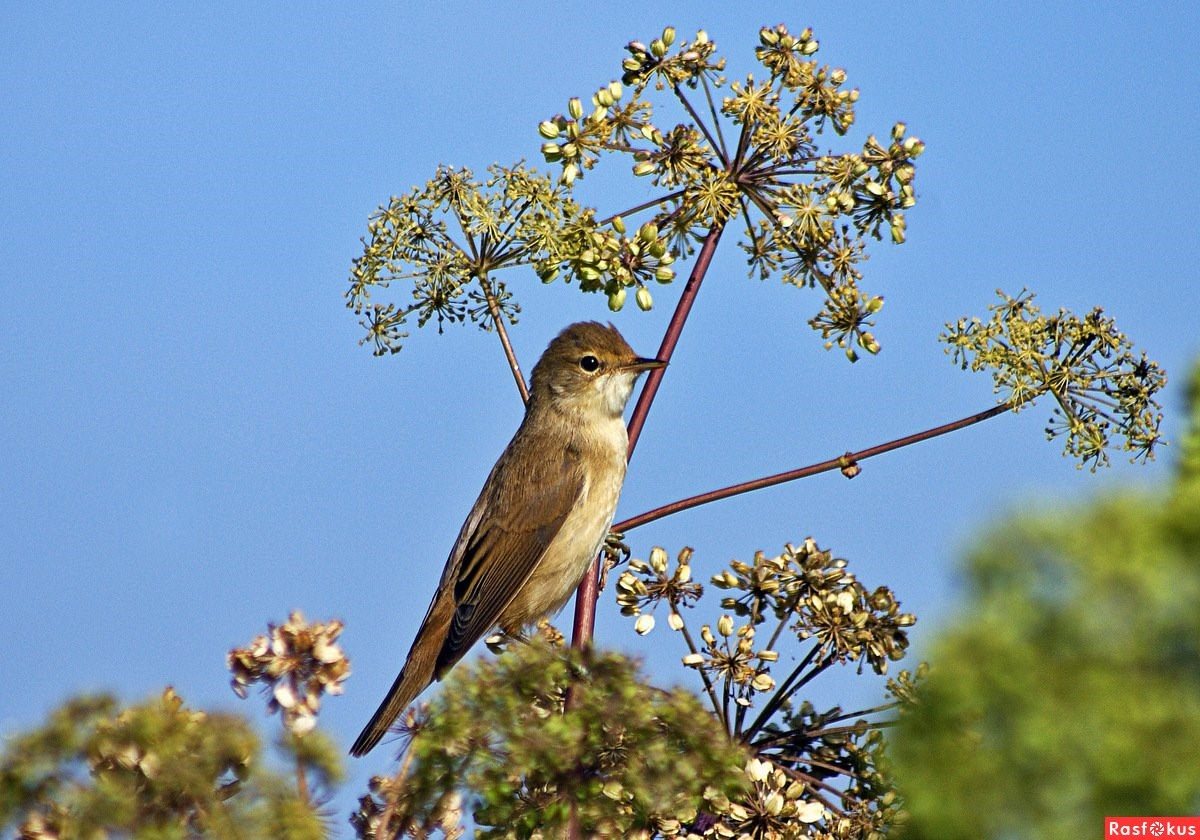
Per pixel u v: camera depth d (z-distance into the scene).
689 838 8.12
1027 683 3.95
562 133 10.14
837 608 8.76
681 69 10.12
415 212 10.71
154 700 6.06
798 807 8.20
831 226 9.98
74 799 5.71
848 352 10.13
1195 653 3.90
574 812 6.96
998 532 4.07
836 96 10.13
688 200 10.01
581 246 9.88
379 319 10.85
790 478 9.78
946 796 4.02
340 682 6.70
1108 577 3.92
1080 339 10.12
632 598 9.42
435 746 6.85
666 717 6.99
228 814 5.68
